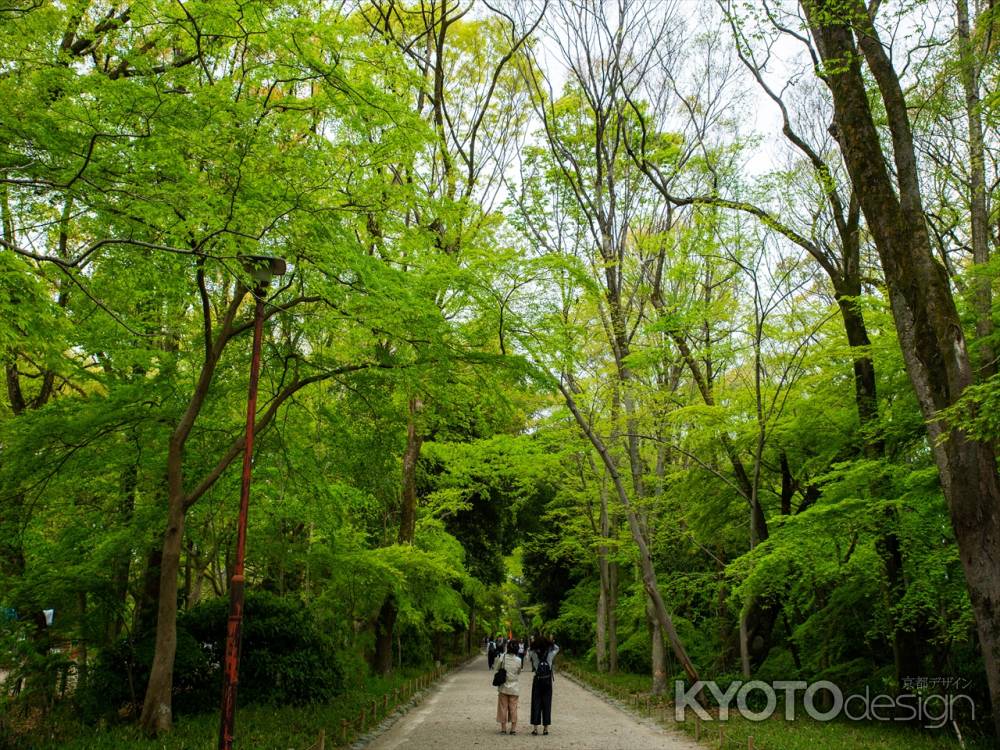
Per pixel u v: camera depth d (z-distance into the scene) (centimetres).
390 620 2373
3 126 777
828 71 1106
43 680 1187
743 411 1806
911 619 1322
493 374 1280
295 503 1532
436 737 1326
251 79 939
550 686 1388
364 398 1359
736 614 2066
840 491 1408
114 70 1048
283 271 887
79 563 1341
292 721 1273
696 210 1709
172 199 813
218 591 1933
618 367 1927
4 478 1192
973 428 837
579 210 1919
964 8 1167
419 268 1226
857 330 1547
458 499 2405
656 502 2130
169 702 1141
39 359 1188
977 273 1184
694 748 1205
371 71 1030
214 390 1320
